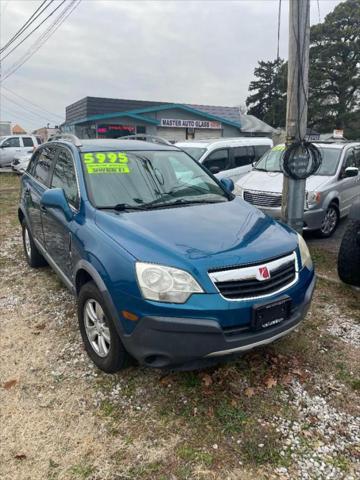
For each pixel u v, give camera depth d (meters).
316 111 37.38
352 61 36.56
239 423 2.72
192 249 2.82
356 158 8.37
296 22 4.88
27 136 21.44
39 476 2.34
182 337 2.61
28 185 5.22
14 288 4.88
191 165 4.43
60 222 3.81
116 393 3.00
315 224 6.84
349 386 3.09
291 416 2.79
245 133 28.78
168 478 2.33
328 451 2.52
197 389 3.04
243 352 2.79
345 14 35.50
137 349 2.73
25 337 3.78
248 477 2.34
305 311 3.10
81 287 3.40
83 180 3.68
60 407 2.88
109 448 2.53
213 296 2.64
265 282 2.83
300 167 5.10
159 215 3.35
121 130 24.80
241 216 3.51
